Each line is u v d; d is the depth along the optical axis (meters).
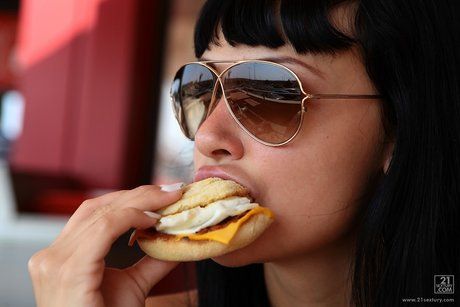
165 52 7.85
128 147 7.44
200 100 1.31
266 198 1.17
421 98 1.25
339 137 1.19
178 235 1.15
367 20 1.21
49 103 7.55
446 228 1.27
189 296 1.66
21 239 4.80
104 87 7.42
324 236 1.20
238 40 1.23
